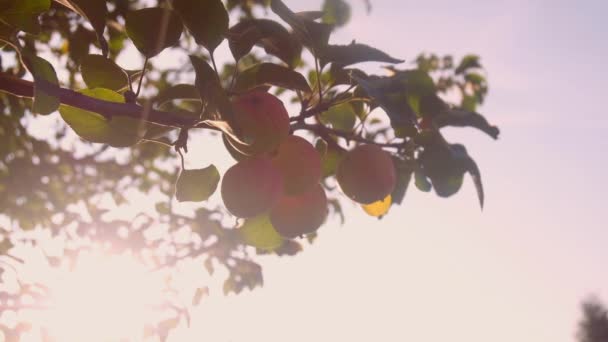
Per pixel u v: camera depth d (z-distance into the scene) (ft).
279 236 2.94
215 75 2.38
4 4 2.56
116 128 2.53
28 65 2.39
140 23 2.56
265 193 2.61
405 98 2.70
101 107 2.43
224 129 2.42
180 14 2.55
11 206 6.49
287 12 2.60
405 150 3.02
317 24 2.64
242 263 5.74
